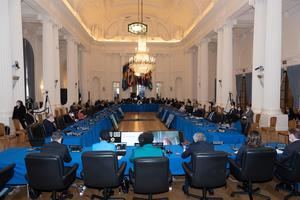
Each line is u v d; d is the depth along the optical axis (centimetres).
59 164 348
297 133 421
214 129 722
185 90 2216
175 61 2284
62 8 1274
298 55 1108
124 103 2078
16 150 468
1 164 407
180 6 1819
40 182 353
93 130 785
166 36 2302
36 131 627
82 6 1625
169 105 1739
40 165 346
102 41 2214
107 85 2294
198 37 1772
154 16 2228
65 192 435
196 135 398
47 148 379
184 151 418
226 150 459
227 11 1202
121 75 2300
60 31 1458
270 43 858
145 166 335
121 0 1930
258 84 949
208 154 353
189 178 377
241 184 487
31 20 1188
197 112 1240
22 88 865
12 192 450
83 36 1881
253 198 426
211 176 358
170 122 1177
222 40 1327
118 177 358
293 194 420
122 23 2272
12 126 798
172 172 425
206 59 1702
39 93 1695
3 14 789
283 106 1207
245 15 1224
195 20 1767
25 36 1517
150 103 2089
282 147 481
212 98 2058
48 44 1157
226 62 1270
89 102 1938
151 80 2308
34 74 1648
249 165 376
